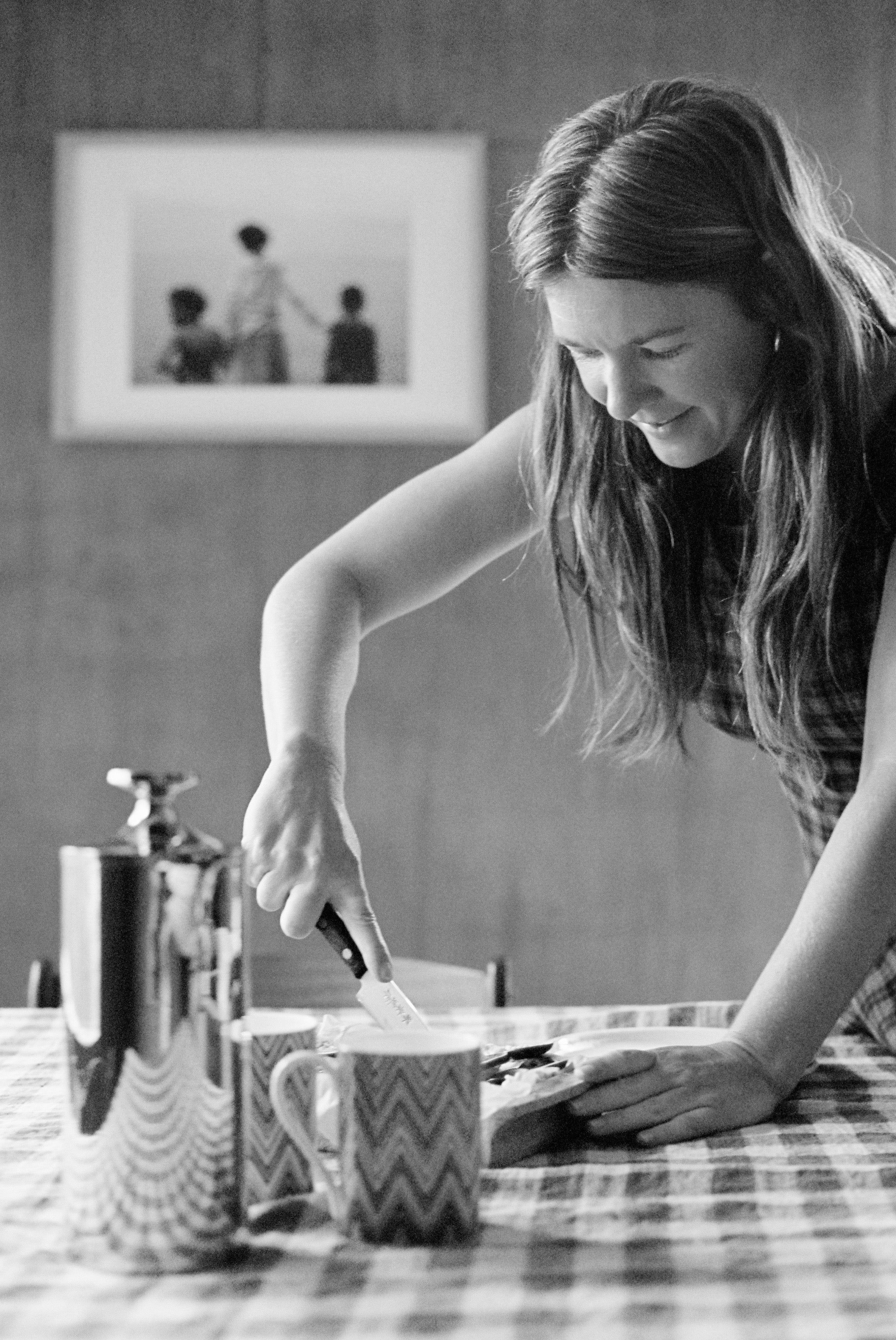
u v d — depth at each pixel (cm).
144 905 73
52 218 301
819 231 120
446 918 297
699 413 117
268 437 297
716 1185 89
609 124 114
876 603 129
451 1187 78
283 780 111
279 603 132
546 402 132
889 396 124
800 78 301
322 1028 109
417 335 297
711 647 139
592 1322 67
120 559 301
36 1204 86
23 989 296
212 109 301
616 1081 101
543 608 299
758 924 296
